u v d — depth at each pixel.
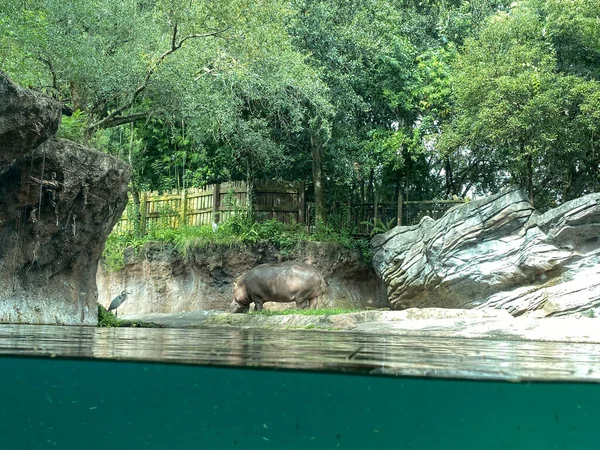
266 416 5.85
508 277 18.83
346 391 5.39
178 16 16.66
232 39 18.22
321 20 23.19
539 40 21.33
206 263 22.80
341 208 25.36
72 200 12.68
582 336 12.08
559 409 5.79
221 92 20.66
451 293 19.58
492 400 5.61
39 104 10.58
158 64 17.38
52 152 11.93
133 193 26.42
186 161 27.72
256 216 24.17
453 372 4.81
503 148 22.08
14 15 13.88
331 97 23.11
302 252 22.86
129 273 24.52
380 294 23.86
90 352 5.59
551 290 17.98
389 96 23.94
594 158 21.27
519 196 19.08
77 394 5.67
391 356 6.22
